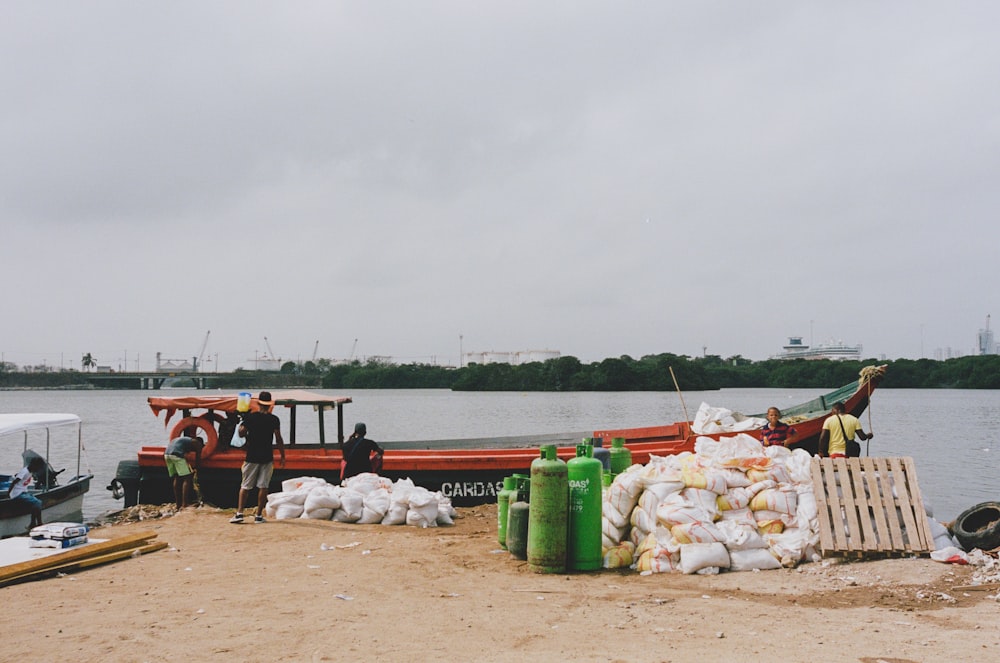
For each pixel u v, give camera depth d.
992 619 7.61
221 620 7.74
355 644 6.89
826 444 15.08
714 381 163.25
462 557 11.13
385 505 14.33
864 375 18.14
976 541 10.80
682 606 8.27
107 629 7.43
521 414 75.81
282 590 9.09
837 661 6.30
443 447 21.53
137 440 43.88
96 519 17.27
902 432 50.50
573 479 10.27
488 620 7.71
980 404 103.12
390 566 10.50
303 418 68.38
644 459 17.25
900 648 6.66
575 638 7.06
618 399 126.81
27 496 15.60
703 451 12.00
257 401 15.39
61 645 6.93
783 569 10.06
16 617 7.90
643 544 10.37
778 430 15.05
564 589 9.12
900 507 10.55
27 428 17.17
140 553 11.31
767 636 7.08
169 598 8.71
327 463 17.11
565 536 10.09
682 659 6.39
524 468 17.20
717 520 10.54
